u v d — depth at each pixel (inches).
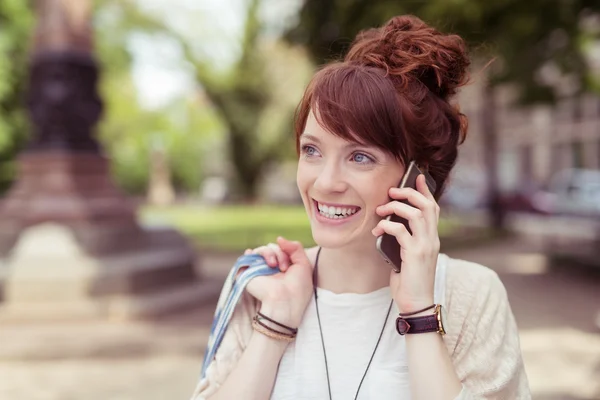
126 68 831.7
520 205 764.0
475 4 289.1
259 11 869.2
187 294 296.4
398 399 46.8
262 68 924.6
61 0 315.9
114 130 1143.6
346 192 46.3
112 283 272.7
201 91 966.4
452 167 51.6
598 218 512.1
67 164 305.7
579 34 351.9
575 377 183.6
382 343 48.3
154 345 225.0
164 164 1397.6
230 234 643.5
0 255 290.4
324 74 46.5
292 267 50.8
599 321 255.3
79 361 208.5
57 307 259.9
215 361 51.0
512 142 1290.6
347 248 49.6
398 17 50.9
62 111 310.3
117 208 316.5
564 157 1159.6
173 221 818.2
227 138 1029.8
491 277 51.1
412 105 45.6
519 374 48.4
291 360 49.2
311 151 48.1
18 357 212.1
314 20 395.5
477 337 48.1
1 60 564.1
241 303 51.8
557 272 386.6
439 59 46.8
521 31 313.7
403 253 45.5
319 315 49.9
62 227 283.9
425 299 44.9
